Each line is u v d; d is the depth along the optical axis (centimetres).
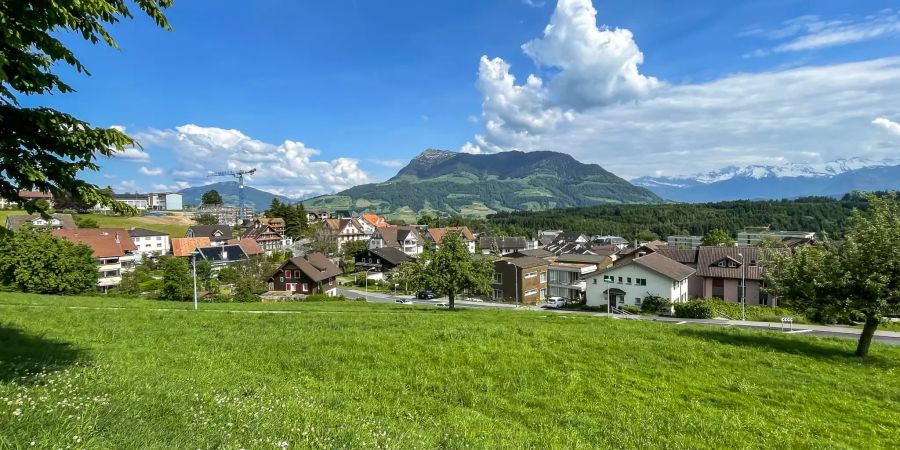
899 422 1230
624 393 1338
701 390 1416
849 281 2011
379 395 1203
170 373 1152
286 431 739
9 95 737
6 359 1108
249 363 1420
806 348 2136
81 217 12281
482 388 1318
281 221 16438
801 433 1112
